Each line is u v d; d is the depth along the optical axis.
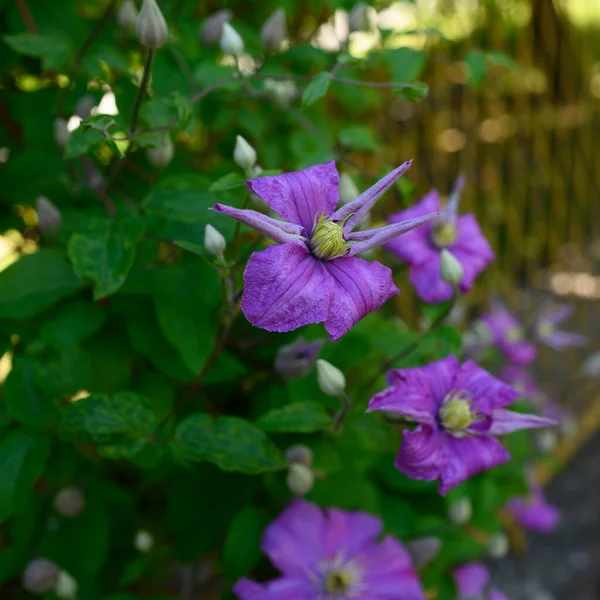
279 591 0.47
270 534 0.47
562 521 1.01
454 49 0.58
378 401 0.41
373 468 0.54
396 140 0.85
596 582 0.93
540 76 1.08
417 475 0.42
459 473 0.42
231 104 0.53
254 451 0.42
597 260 1.38
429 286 0.49
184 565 0.53
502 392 0.44
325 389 0.42
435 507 0.56
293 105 0.57
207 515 0.50
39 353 0.44
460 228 0.52
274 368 0.48
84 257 0.41
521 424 0.44
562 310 0.79
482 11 0.85
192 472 0.50
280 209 0.37
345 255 0.37
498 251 1.24
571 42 1.09
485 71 0.54
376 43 0.56
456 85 1.01
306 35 0.66
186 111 0.41
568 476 1.09
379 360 0.51
